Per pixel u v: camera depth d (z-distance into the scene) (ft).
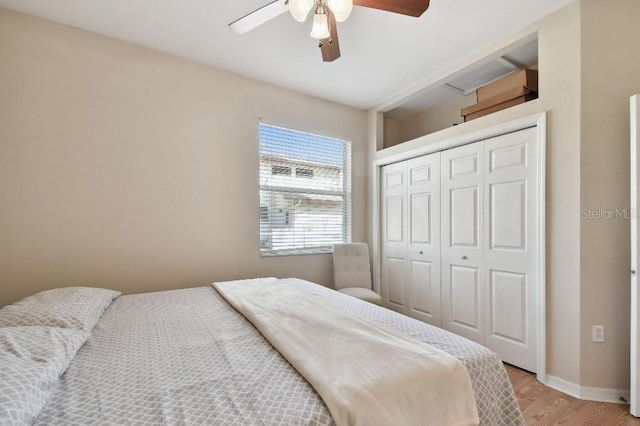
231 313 5.29
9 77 6.23
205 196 8.41
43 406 2.52
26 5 6.10
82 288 5.72
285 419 2.45
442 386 3.06
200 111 8.34
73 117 6.79
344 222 11.41
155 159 7.71
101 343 3.99
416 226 9.96
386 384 2.84
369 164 11.69
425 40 7.25
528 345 6.95
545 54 6.56
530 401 5.90
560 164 6.35
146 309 5.50
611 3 5.92
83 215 6.89
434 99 11.18
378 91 10.10
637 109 5.46
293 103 9.98
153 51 7.69
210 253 8.48
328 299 6.03
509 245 7.34
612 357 5.93
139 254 7.50
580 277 6.07
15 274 6.27
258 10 4.92
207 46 7.55
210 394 2.78
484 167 7.91
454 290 8.71
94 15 6.40
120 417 2.47
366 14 6.32
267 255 9.46
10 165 6.23
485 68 8.88
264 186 9.57
